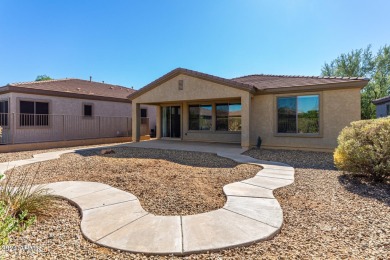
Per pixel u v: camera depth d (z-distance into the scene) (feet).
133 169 23.41
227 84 40.57
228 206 14.08
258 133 43.37
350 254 9.11
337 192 17.04
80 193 16.39
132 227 11.30
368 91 90.43
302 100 39.65
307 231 11.14
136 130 53.16
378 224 11.84
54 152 38.01
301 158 32.30
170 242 9.89
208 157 32.73
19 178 20.94
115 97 64.95
